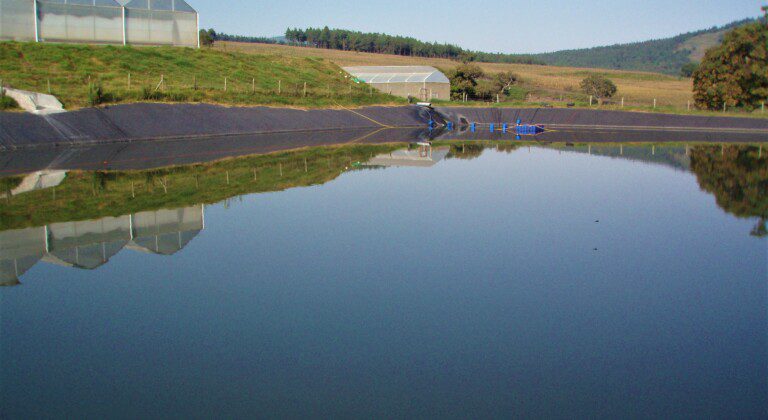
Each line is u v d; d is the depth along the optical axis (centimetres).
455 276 1293
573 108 6025
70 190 2027
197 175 2422
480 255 1455
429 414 752
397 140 4228
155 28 5119
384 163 2994
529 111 6003
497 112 5994
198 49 5381
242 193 2114
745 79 6009
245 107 4416
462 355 922
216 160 2861
